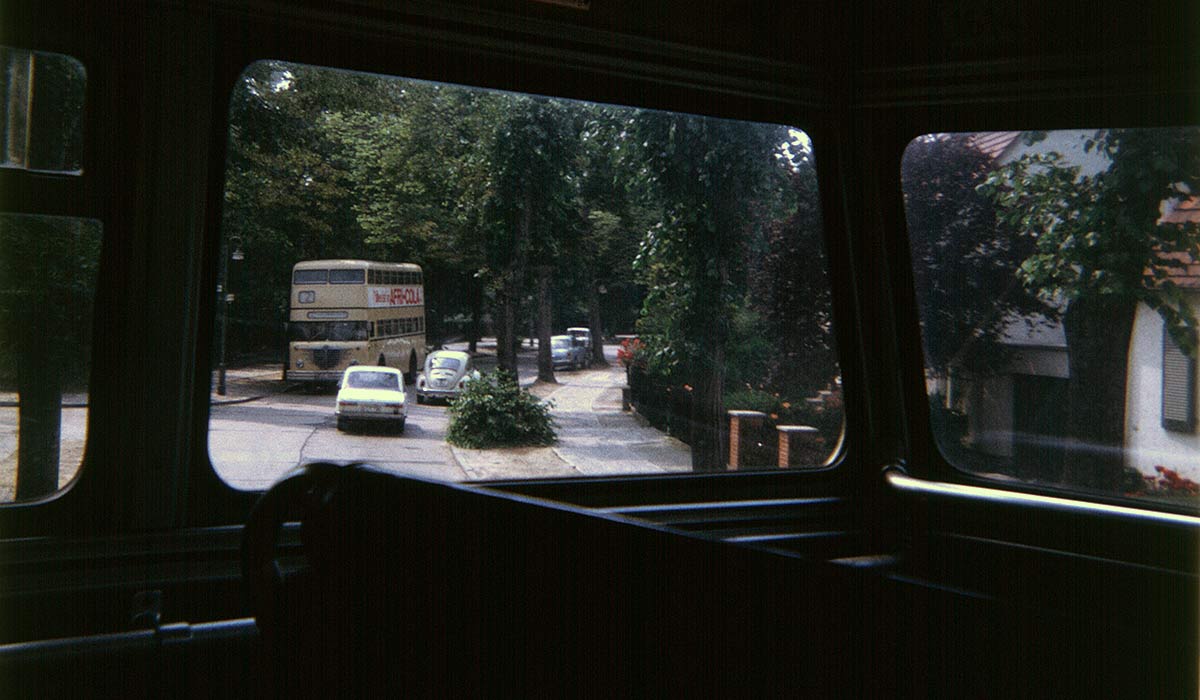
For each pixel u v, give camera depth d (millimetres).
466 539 733
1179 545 2387
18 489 2176
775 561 712
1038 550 2654
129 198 2211
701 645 690
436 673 742
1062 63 2504
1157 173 2396
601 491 2791
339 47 2391
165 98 2197
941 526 2885
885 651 707
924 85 2797
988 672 724
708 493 2957
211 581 2303
